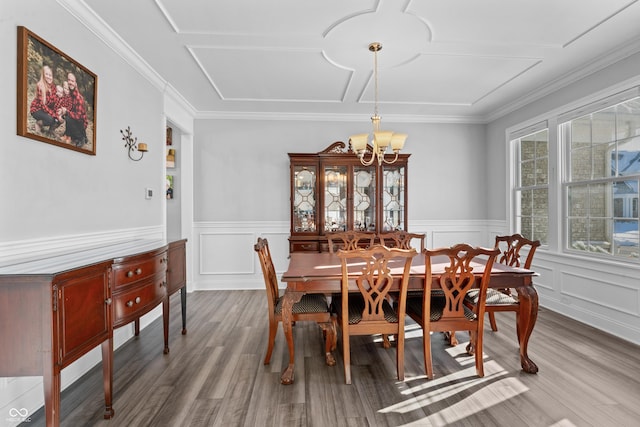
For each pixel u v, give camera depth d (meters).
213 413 1.91
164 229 3.72
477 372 2.32
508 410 1.92
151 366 2.49
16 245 1.80
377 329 2.27
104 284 1.79
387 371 2.40
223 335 3.11
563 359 2.56
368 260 2.22
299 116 4.89
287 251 4.96
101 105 2.60
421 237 3.85
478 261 2.81
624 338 2.96
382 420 1.84
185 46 2.90
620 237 3.10
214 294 4.62
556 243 3.78
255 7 2.36
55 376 1.42
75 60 2.27
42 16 1.99
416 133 5.11
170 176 4.85
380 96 4.23
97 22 2.47
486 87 3.92
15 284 1.39
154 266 2.37
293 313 2.42
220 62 3.23
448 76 3.60
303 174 4.63
